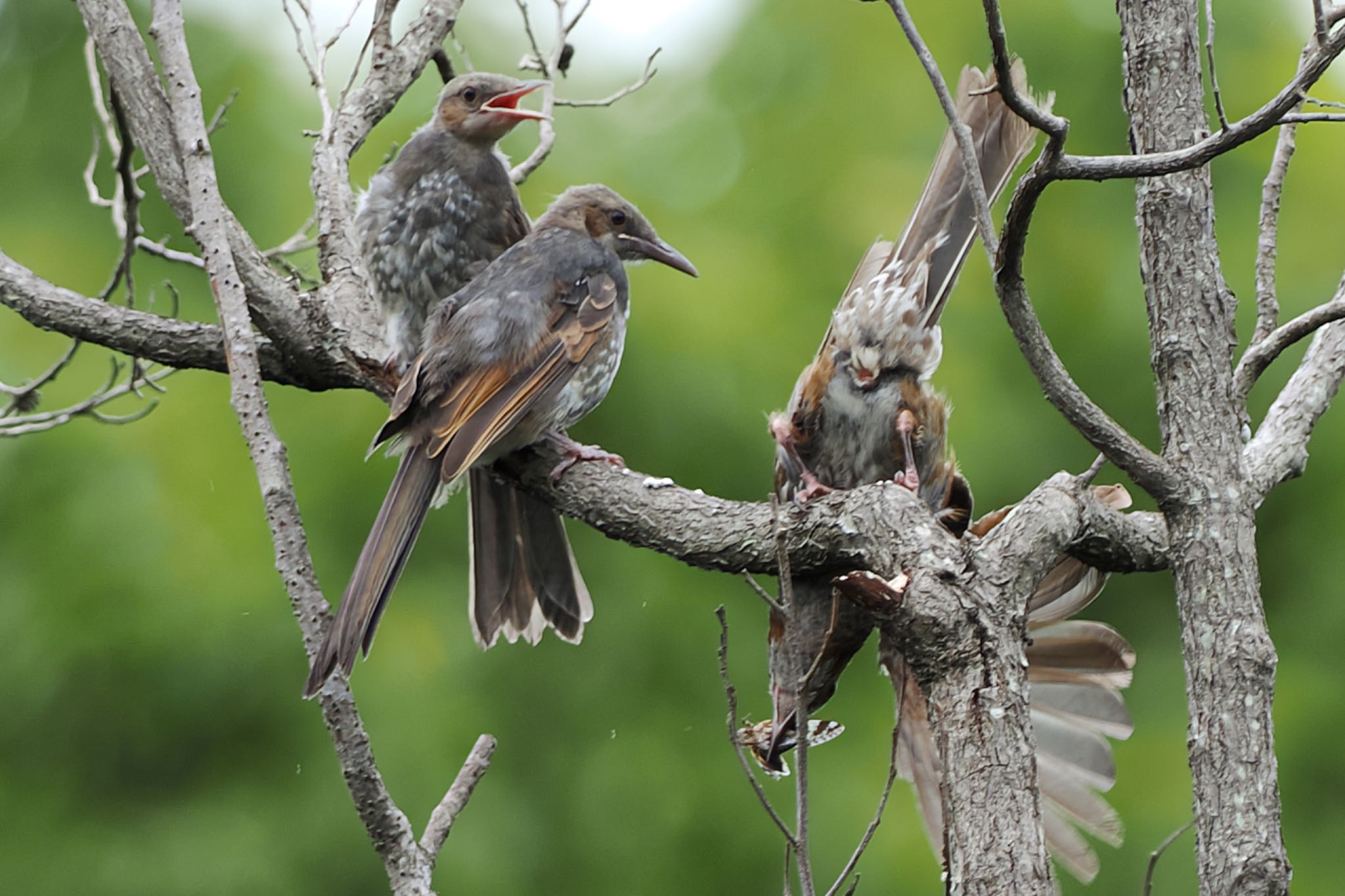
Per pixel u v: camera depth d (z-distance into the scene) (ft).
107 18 27.04
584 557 44.14
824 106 48.62
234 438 43.78
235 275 21.04
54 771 42.80
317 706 42.65
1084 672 24.27
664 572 43.96
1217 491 18.35
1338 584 43.78
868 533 19.62
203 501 43.14
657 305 43.01
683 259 29.60
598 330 26.73
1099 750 24.07
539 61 31.86
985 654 17.66
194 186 21.47
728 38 50.67
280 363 27.73
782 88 49.47
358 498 42.78
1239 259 44.88
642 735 42.80
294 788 42.52
